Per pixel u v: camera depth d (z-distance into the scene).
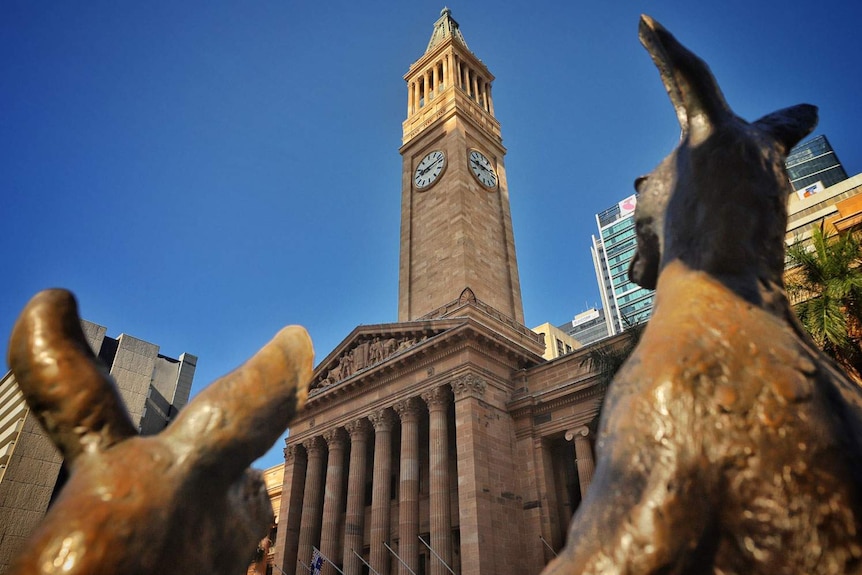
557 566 1.98
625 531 1.91
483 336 37.84
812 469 1.96
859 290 20.00
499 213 55.25
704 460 1.98
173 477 1.52
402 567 34.75
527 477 35.56
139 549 1.38
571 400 35.78
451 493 38.66
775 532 1.90
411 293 50.66
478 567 30.50
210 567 1.58
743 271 2.54
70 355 1.65
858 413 2.28
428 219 53.22
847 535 1.89
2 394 52.44
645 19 2.97
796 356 2.20
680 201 2.79
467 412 35.16
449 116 57.16
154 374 61.69
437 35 72.50
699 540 1.90
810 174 153.38
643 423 2.09
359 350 44.53
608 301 178.88
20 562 1.31
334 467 42.25
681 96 2.91
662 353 2.23
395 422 42.62
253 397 1.70
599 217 199.38
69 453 1.59
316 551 38.47
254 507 1.88
